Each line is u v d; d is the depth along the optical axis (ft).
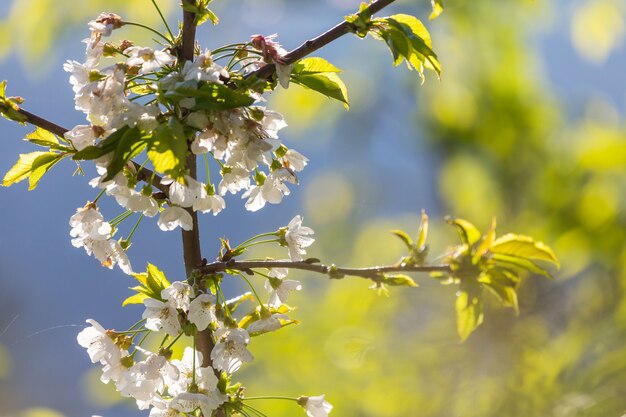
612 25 13.76
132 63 8.03
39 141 8.11
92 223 8.13
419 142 15.14
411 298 11.84
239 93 7.97
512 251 8.27
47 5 13.32
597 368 9.80
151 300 8.09
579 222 12.12
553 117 14.03
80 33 13.80
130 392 8.13
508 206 13.42
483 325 10.83
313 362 12.51
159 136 7.92
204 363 8.17
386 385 11.49
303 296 13.82
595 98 13.55
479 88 14.48
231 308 8.20
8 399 13.46
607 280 11.60
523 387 10.34
